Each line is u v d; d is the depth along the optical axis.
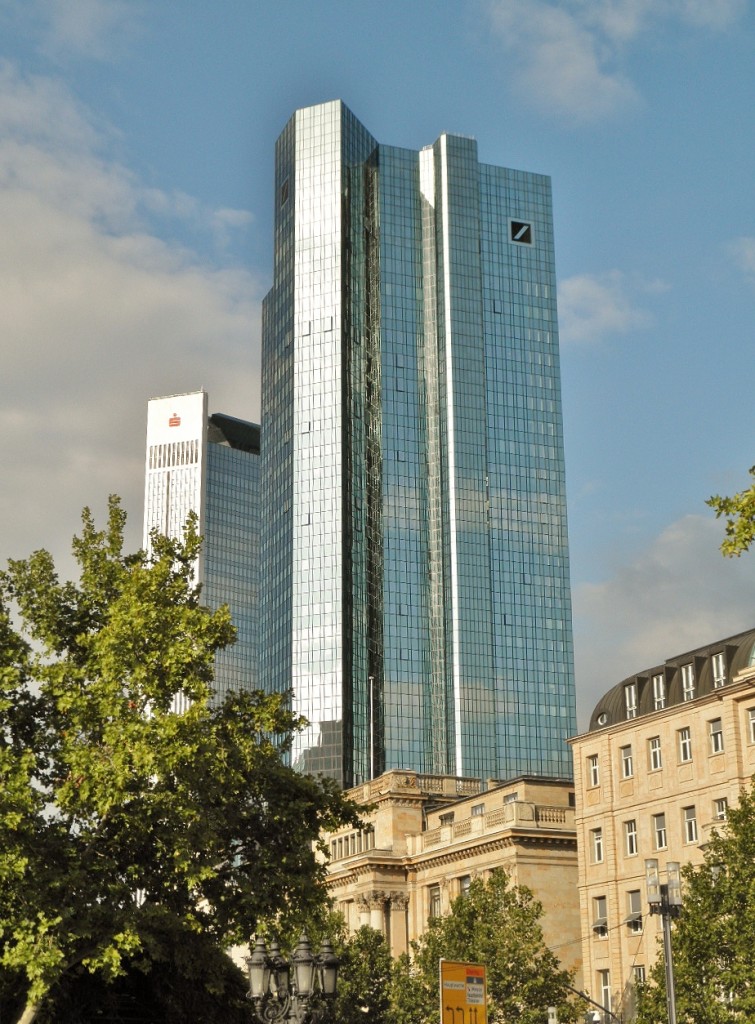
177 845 55.41
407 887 132.38
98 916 53.88
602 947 106.94
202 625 57.88
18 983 56.91
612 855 107.25
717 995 71.44
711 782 99.12
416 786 139.25
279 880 60.06
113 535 63.66
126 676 57.12
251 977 49.53
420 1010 99.62
